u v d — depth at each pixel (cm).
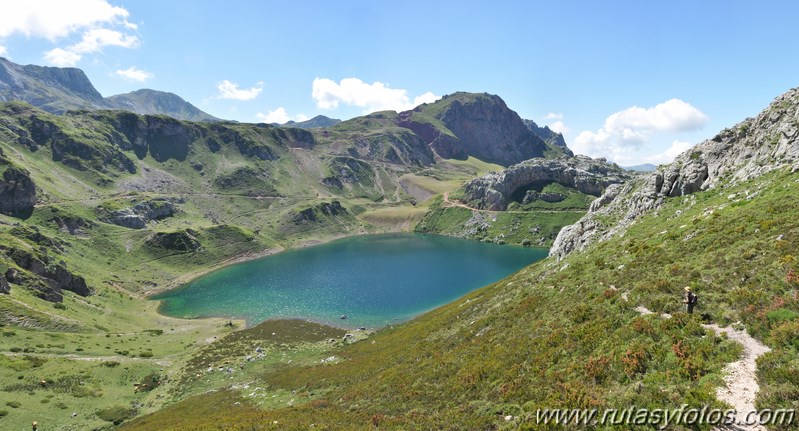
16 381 6134
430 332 6112
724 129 7931
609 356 2431
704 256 3306
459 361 3772
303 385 5431
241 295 14250
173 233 19488
